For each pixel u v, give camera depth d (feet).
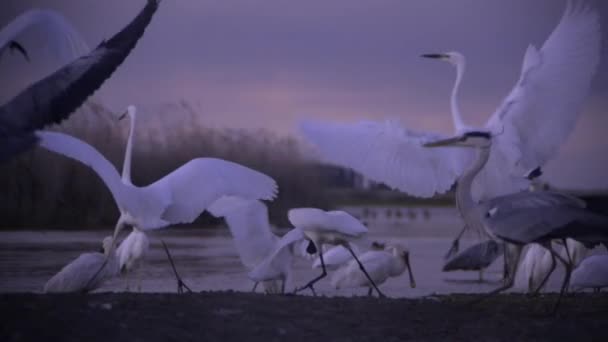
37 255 73.51
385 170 42.22
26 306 36.11
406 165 42.27
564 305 43.27
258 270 45.27
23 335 32.37
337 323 36.96
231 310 37.73
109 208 103.35
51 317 34.55
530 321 38.47
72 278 43.50
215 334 34.24
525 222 37.83
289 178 116.57
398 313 39.27
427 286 60.85
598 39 42.42
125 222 44.57
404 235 120.67
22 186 98.84
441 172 42.45
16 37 36.65
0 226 98.43
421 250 93.91
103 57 38.09
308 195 117.29
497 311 41.06
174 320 35.42
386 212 248.93
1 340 31.86
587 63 42.52
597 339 35.88
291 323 36.40
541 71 43.01
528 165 42.93
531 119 42.78
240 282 60.29
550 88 42.75
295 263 78.89
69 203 101.40
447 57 52.90
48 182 99.45
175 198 41.81
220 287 57.67
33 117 36.60
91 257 44.39
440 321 38.19
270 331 35.14
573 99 42.45
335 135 42.78
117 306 37.14
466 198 40.14
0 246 81.20
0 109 36.55
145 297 39.50
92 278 43.83
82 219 101.96
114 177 39.50
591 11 42.75
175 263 72.49
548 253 50.65
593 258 48.01
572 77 42.55
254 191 42.93
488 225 38.91
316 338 34.73
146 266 69.97
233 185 42.65
